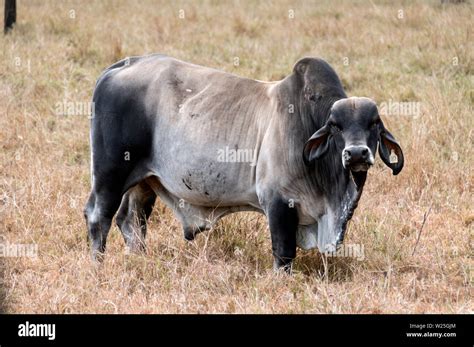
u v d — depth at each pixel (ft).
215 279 76.69
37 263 83.05
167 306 72.59
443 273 79.30
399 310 70.95
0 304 73.77
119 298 74.02
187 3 205.77
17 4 191.01
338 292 73.36
